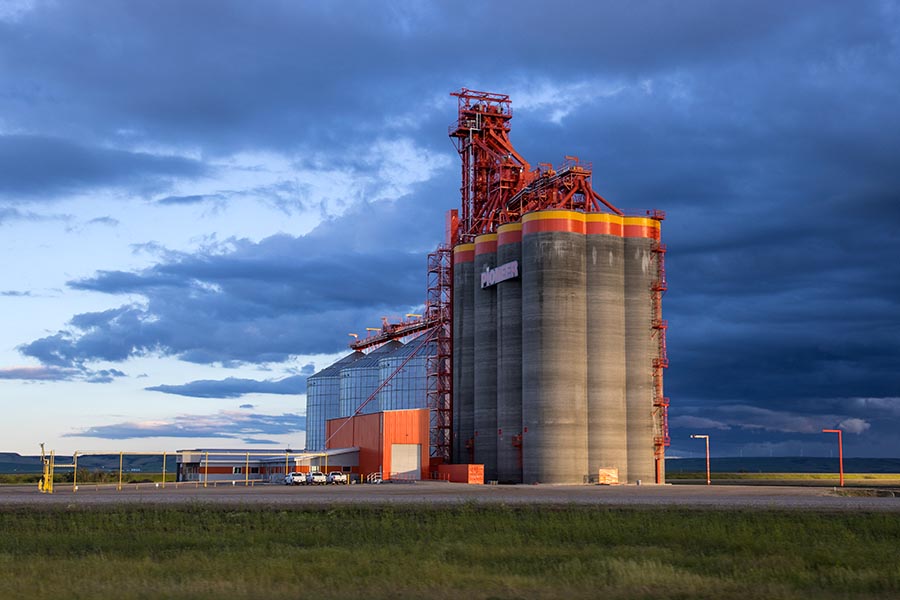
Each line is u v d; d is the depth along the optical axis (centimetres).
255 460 15025
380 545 4191
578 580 3023
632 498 7569
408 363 16025
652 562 3369
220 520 5534
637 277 12544
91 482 15850
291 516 5712
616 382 12244
